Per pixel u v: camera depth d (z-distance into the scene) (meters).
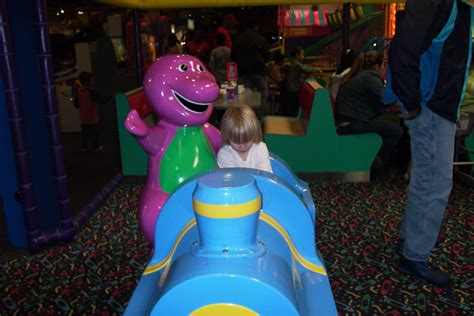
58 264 3.06
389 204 4.00
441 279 2.67
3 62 2.81
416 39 2.23
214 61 7.55
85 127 6.36
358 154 4.54
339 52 11.34
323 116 4.47
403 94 2.32
